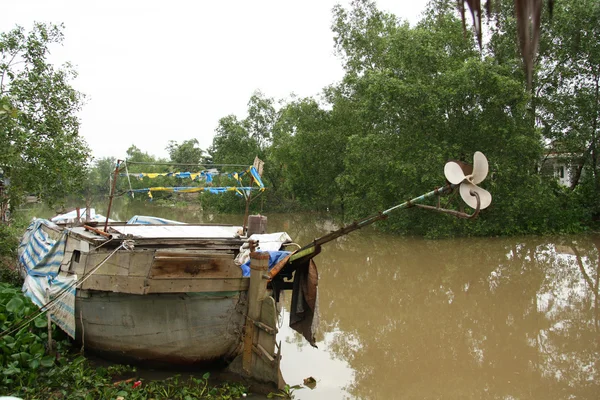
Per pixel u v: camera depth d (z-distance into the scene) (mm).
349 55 24406
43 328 6824
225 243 6910
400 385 6168
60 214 12344
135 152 60906
